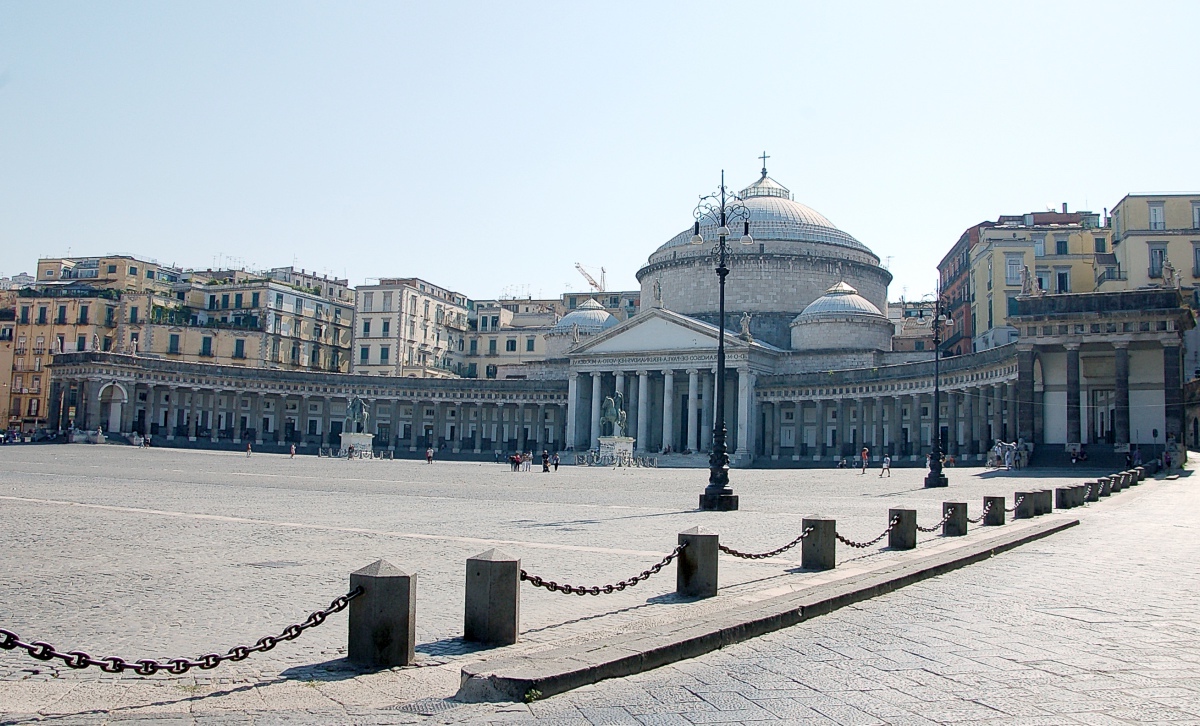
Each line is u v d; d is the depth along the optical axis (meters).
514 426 129.75
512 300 174.50
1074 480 55.44
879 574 17.59
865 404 106.00
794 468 96.75
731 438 114.31
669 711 9.62
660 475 72.69
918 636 13.17
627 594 15.92
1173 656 12.16
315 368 146.62
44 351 130.75
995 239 103.00
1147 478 57.53
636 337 115.50
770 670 11.30
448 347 157.75
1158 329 68.12
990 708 9.81
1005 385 83.69
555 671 10.24
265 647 10.20
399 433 128.62
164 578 16.53
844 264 124.19
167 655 11.34
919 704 9.92
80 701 9.63
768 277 122.44
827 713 9.59
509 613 12.14
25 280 175.25
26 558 18.59
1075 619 14.46
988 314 104.69
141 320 128.50
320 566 18.11
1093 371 74.88
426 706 9.62
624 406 119.62
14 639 8.72
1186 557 22.12
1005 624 14.04
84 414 109.88
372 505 33.94
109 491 37.84
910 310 168.88
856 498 42.78
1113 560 21.50
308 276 164.12
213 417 118.12
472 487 48.81
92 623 12.93
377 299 145.25
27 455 77.00
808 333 115.00
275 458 94.06
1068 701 10.09
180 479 48.69
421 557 19.48
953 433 91.38
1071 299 70.69
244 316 137.12
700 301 125.00
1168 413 67.38
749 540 23.83
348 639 11.30
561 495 42.75
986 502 29.16
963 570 19.69
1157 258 92.88
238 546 20.98
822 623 14.05
